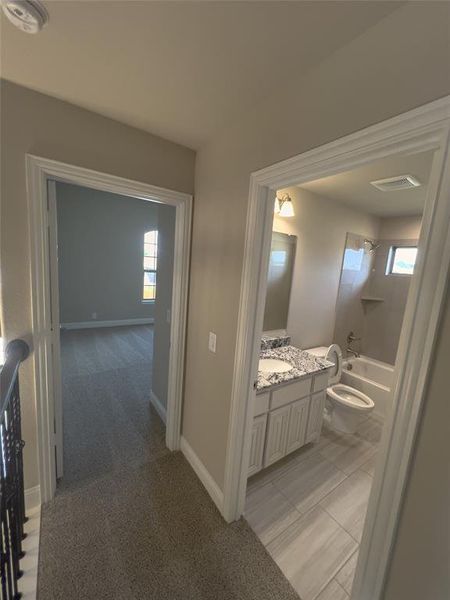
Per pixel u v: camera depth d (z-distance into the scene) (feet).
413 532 2.54
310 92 3.46
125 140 5.32
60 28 3.11
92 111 4.91
